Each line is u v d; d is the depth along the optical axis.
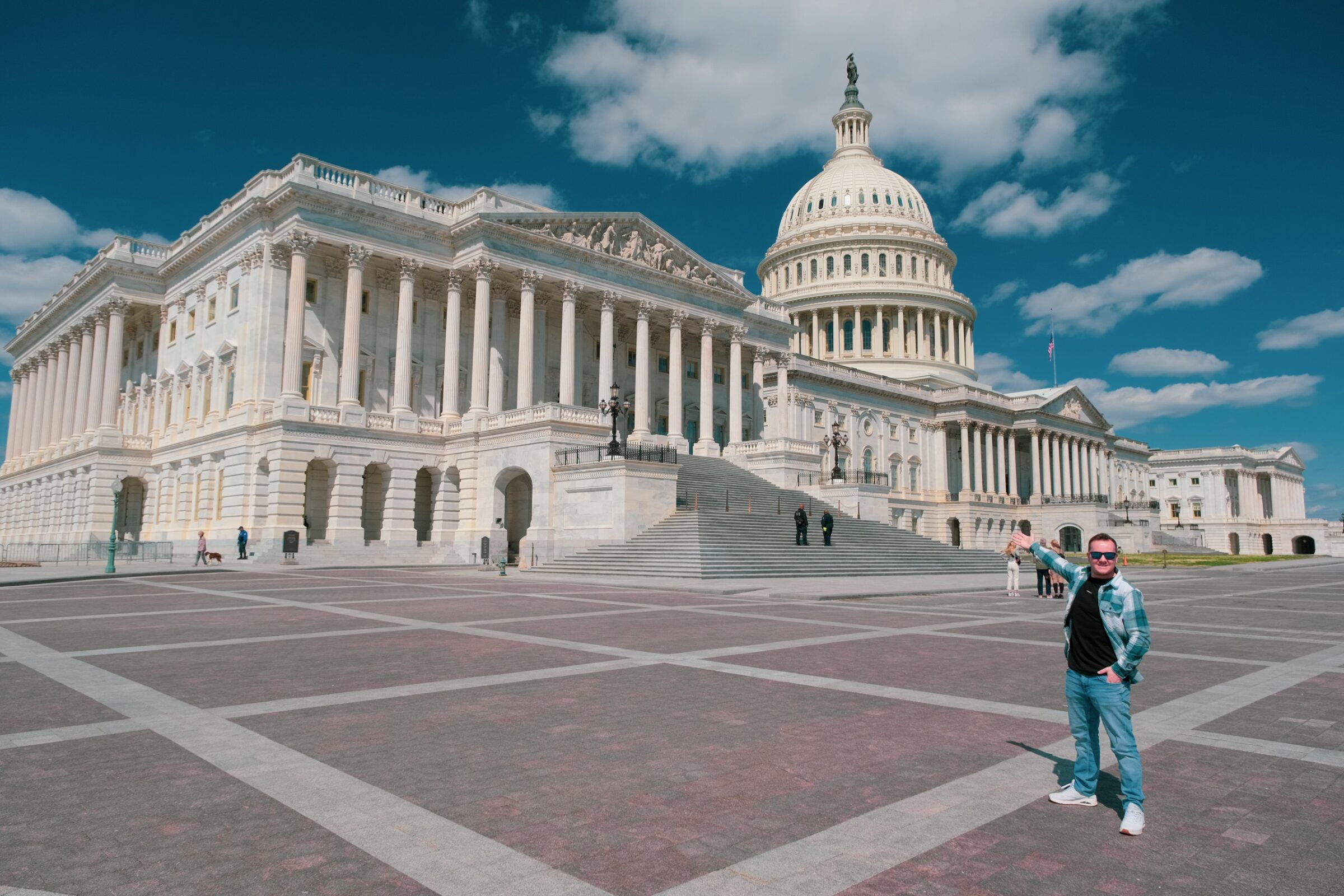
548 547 49.28
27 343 89.50
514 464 52.31
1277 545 159.25
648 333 69.00
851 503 60.81
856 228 133.88
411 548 53.66
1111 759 9.21
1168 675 14.37
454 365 57.78
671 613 23.61
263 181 55.78
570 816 7.39
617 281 64.75
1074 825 7.24
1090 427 129.75
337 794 7.90
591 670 14.09
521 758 9.09
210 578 37.38
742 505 55.22
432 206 58.62
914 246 133.12
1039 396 125.06
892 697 12.21
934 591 33.75
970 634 19.59
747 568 39.53
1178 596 34.47
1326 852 6.72
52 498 74.31
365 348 57.97
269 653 15.75
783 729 10.34
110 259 66.62
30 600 26.69
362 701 11.71
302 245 52.59
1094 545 7.63
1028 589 37.28
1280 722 10.89
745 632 19.27
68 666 14.29
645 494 46.91
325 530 53.97
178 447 60.75
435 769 8.66
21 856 6.52
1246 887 6.09
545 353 64.12
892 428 108.69
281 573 41.38
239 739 9.73
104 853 6.57
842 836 6.99
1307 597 34.22
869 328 133.00
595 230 63.12
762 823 7.25
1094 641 7.46
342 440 52.09
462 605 25.14
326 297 56.28
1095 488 131.88
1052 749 9.51
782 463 65.44
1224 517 163.38
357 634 18.34
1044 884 6.12
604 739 9.87
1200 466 166.75
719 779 8.42
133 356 74.19
